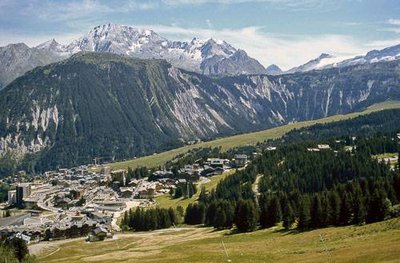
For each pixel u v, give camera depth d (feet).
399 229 424.87
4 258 544.62
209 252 511.81
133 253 592.19
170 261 475.72
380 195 543.80
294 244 492.54
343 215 577.43
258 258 425.69
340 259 347.77
